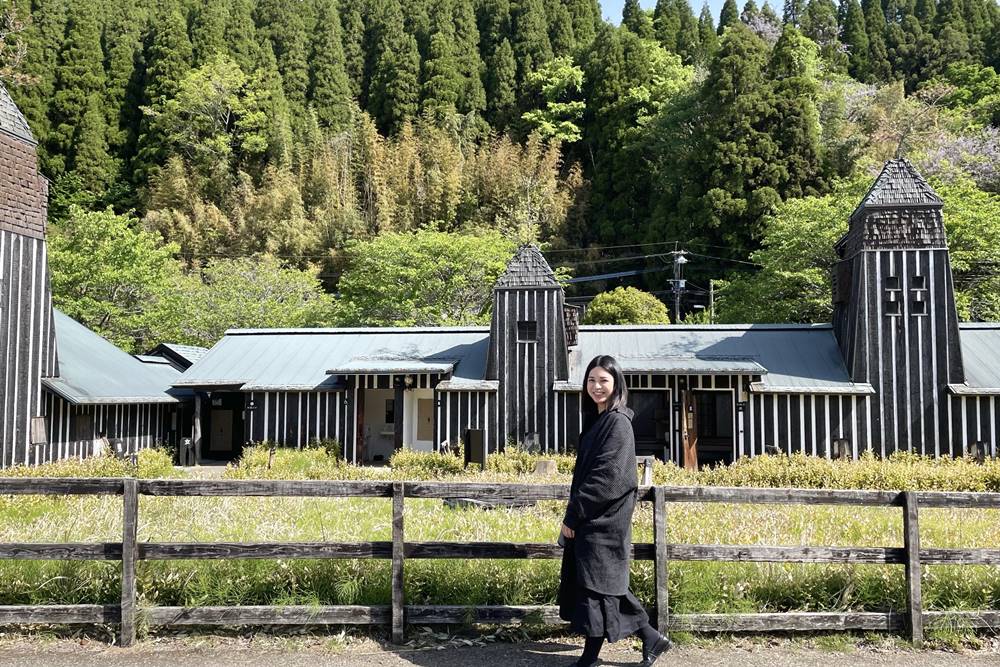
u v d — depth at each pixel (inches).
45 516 269.3
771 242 1029.2
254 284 1234.6
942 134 1416.1
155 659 168.1
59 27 2225.6
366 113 2134.6
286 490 181.9
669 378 688.4
